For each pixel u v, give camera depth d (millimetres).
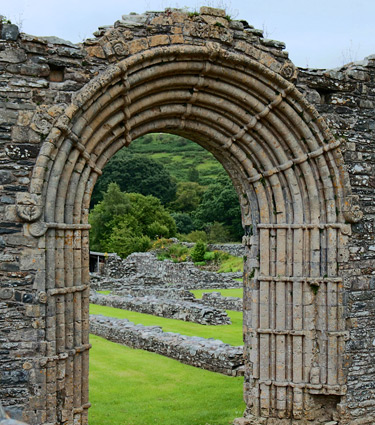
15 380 10859
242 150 13773
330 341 13359
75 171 11688
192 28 12273
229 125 13359
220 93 12945
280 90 13016
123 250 55406
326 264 13555
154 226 61500
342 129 13859
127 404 14344
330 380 13344
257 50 12836
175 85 12547
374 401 13734
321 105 13695
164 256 52031
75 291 11539
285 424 13523
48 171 11141
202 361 17625
